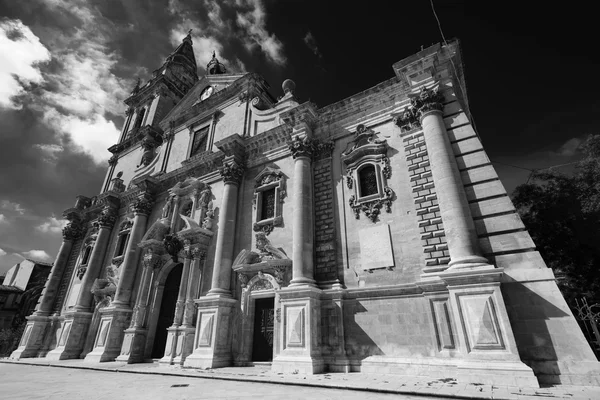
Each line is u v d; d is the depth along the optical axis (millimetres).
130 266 25594
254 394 9438
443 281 12438
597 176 21406
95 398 9000
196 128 28766
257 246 19312
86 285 28031
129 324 24016
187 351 18438
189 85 41875
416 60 16656
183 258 23188
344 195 17484
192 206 24469
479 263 11750
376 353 13539
